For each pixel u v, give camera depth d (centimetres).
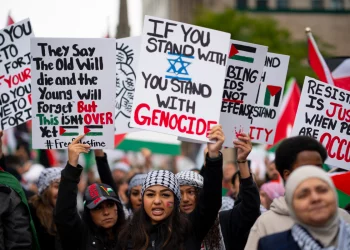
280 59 622
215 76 536
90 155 1436
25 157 1216
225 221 537
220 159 495
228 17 2752
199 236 499
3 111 626
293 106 851
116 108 661
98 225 541
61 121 566
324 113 597
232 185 719
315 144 427
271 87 621
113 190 555
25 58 627
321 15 4028
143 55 531
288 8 3997
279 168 435
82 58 566
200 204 497
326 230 364
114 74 568
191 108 530
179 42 534
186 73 533
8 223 522
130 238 486
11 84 627
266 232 405
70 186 509
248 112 574
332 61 726
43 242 616
